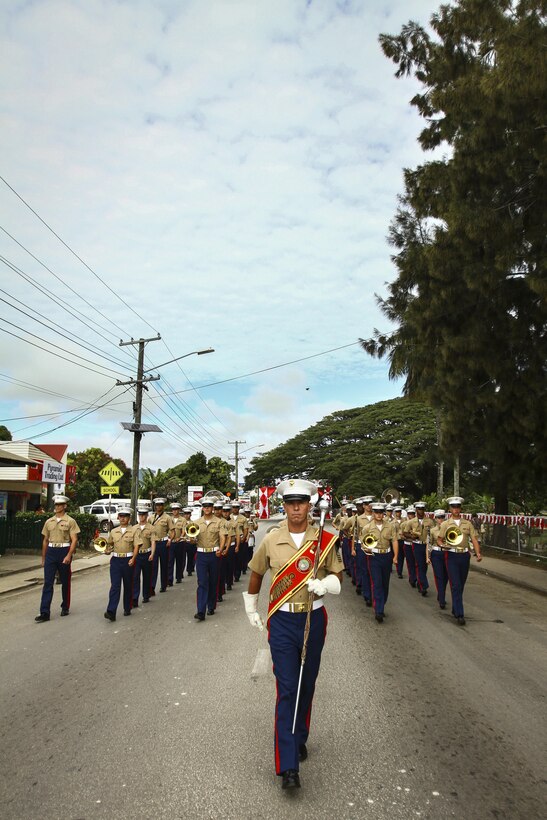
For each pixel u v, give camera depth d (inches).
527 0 436.5
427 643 320.5
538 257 500.7
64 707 218.2
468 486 1237.1
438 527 402.6
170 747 182.1
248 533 616.1
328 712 213.3
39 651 301.4
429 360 652.7
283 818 142.9
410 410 2208.4
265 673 258.2
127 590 400.5
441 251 555.2
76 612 414.9
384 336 1002.7
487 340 578.9
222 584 468.4
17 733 194.1
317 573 175.8
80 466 2252.7
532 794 155.7
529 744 186.9
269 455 2397.9
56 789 156.9
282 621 171.3
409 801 151.2
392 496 689.6
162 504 530.6
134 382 985.5
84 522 881.5
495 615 405.7
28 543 804.0
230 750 179.9
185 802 150.2
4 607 439.2
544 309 495.8
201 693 232.2
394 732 195.2
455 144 521.0
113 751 179.5
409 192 657.0
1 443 1043.3
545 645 319.3
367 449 2052.2
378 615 379.6
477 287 526.0
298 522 177.6
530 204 497.0
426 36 622.2
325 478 2017.7
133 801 150.6
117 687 240.8
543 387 587.8
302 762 172.7
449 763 172.9
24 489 1107.3
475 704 223.1
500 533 848.3
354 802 150.4
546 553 705.0
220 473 2261.3
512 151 469.1
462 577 377.4
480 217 489.1
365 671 265.0
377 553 383.9
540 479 727.1
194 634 339.0
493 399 611.2
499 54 436.5
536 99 430.6
